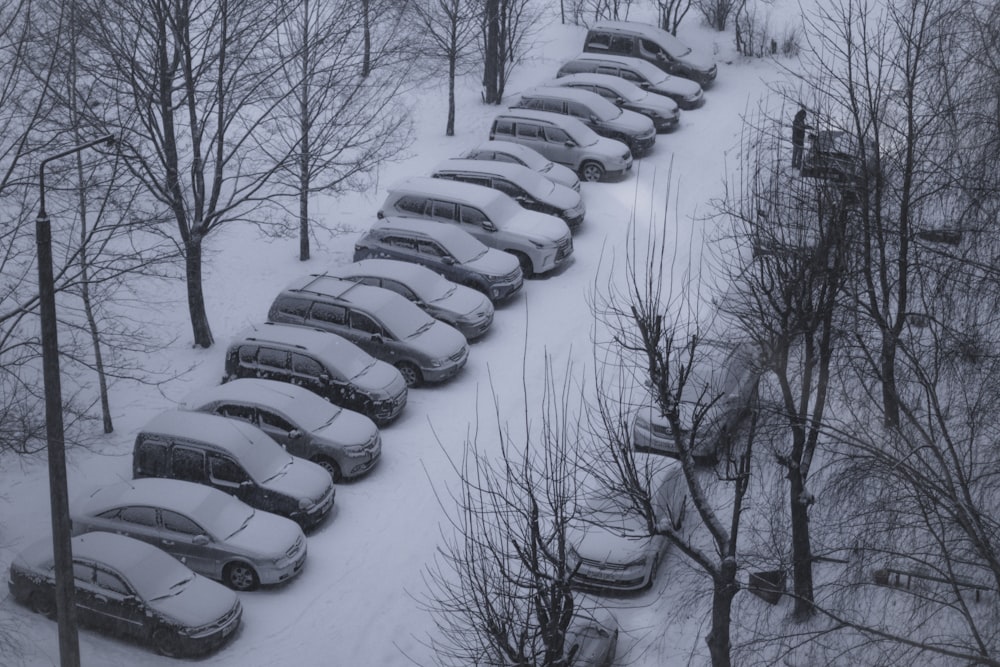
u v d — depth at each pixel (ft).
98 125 73.00
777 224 58.18
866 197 54.34
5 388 75.05
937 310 58.39
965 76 60.23
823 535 55.57
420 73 126.31
